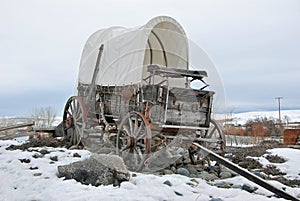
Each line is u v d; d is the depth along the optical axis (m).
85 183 4.54
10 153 6.62
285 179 5.60
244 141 15.55
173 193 4.12
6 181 4.72
